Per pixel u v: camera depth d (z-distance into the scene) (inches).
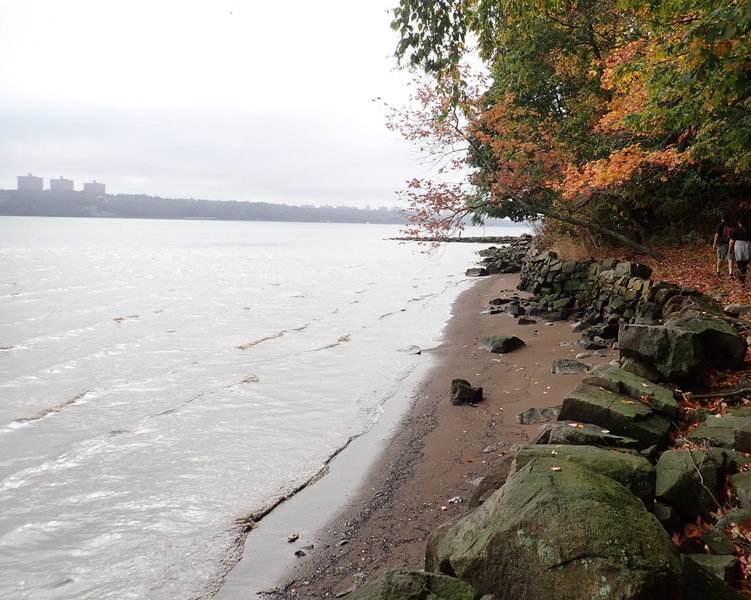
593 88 845.2
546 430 245.1
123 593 195.5
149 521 244.2
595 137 802.2
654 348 308.3
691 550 161.3
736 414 248.7
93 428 364.2
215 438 343.9
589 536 127.9
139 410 401.7
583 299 717.3
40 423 374.3
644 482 184.5
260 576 203.8
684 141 636.7
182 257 2421.3
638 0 410.9
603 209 887.1
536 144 784.9
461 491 259.4
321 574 203.0
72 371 518.3
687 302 425.4
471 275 1446.9
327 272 1694.1
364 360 548.1
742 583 141.3
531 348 538.0
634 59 489.1
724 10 246.7
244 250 3095.5
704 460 187.9
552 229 1106.7
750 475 179.8
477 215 899.4
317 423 369.1
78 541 229.1
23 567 211.0
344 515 247.0
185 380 482.9
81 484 281.0
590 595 120.3
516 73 914.7
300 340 657.0
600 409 253.1
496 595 135.9
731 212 805.9
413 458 303.6
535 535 134.2
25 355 587.8
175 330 732.7
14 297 1067.9
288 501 262.5
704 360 306.3
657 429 245.0
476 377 456.8
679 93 375.6
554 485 146.0
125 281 1405.0
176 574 206.2
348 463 304.8
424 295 1067.9
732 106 455.5
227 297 1085.8
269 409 399.9
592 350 499.8
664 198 829.8
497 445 308.7
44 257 2249.0
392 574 135.6
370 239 5147.6
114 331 729.0
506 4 428.1
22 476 290.2
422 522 234.4
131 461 309.4
